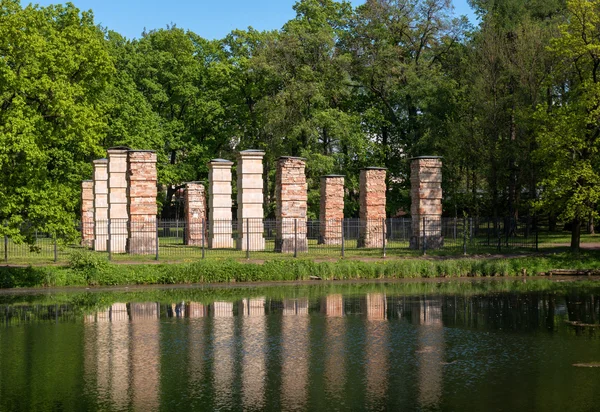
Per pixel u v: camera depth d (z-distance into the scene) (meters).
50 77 29.91
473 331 18.97
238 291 26.56
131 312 21.86
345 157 57.59
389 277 31.06
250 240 38.78
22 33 26.39
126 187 37.66
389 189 58.62
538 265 32.69
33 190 26.25
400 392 13.02
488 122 47.56
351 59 56.25
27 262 32.16
